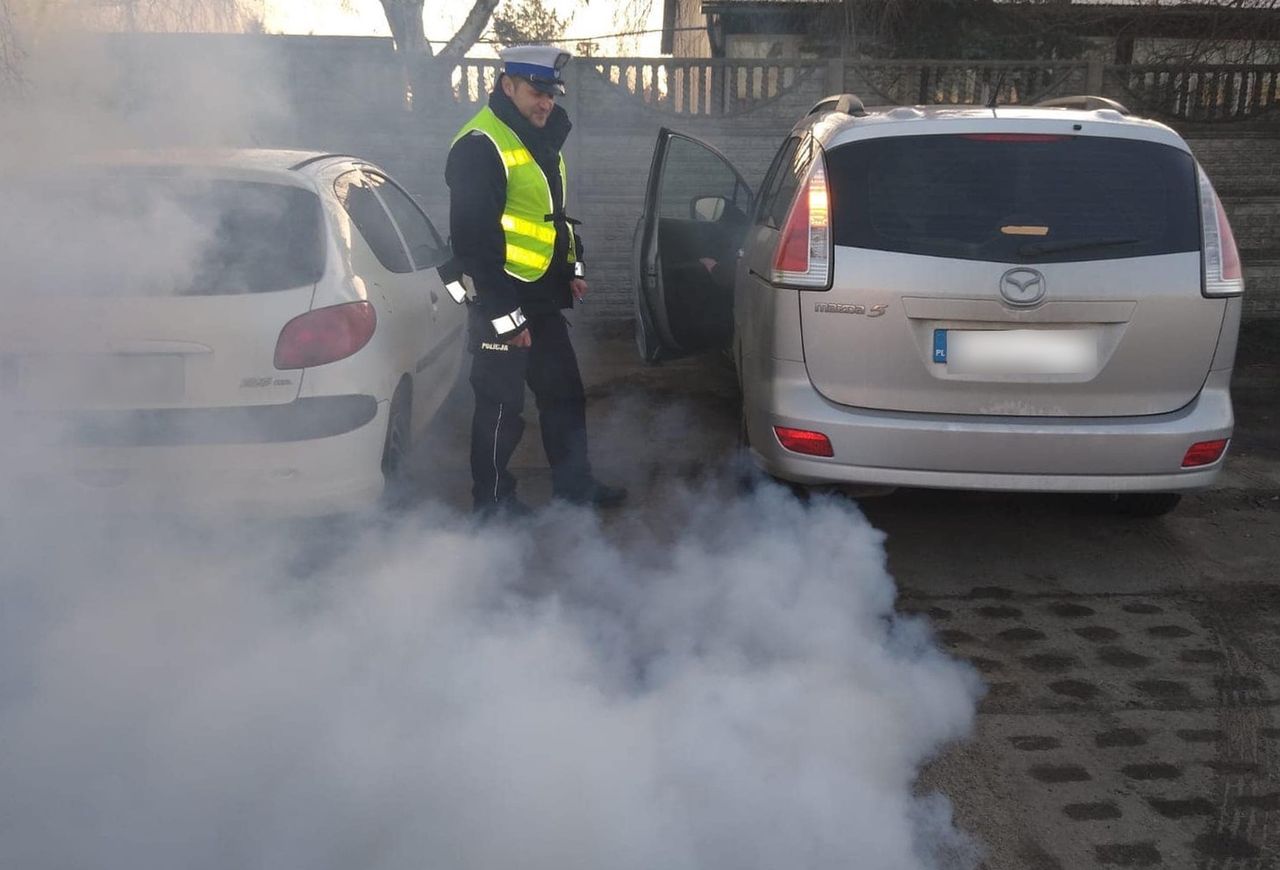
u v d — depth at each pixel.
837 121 3.86
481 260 3.80
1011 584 3.92
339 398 3.53
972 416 3.59
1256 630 3.59
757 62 8.56
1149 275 3.51
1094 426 3.57
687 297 5.40
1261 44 9.48
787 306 3.64
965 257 3.52
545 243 4.08
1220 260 3.58
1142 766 2.83
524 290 4.11
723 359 7.38
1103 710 3.10
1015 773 2.79
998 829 2.57
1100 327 3.54
